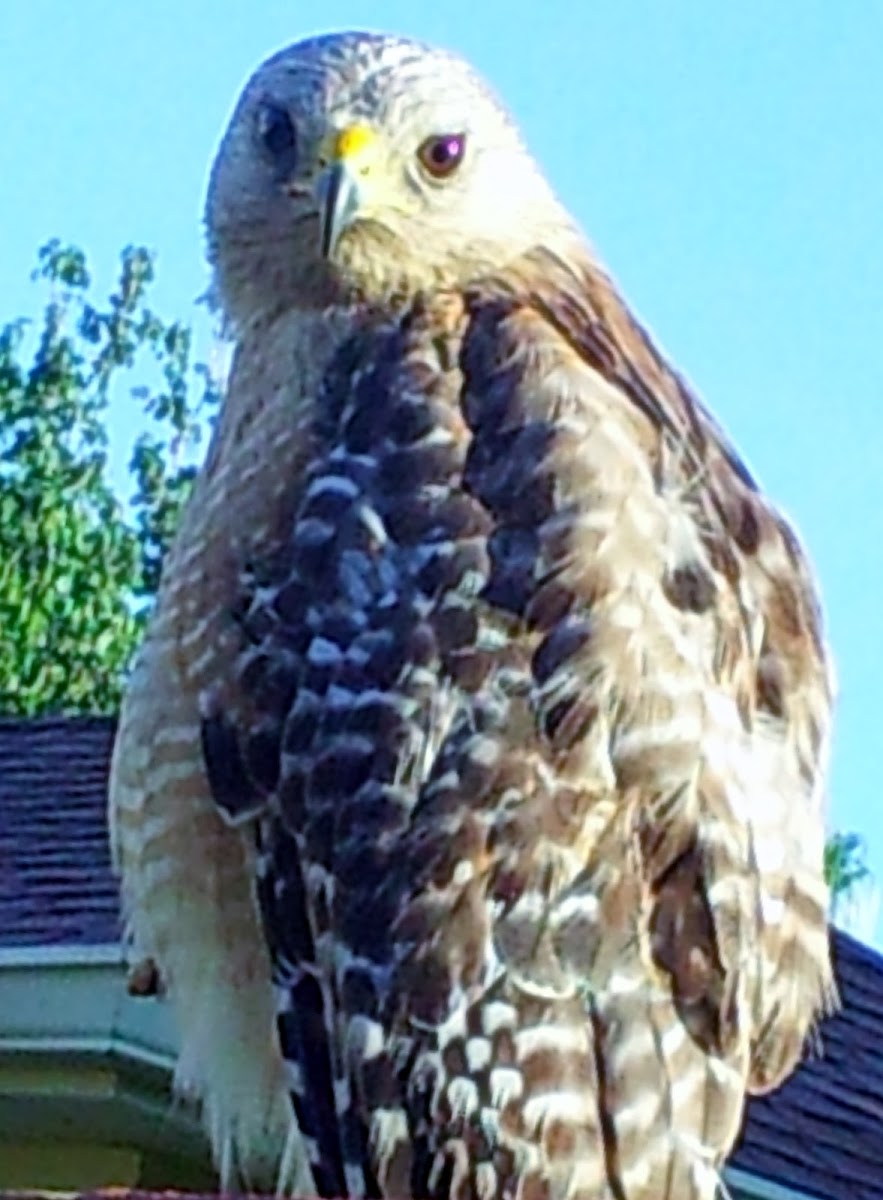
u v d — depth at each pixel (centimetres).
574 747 96
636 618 97
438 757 97
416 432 100
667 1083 94
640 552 98
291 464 102
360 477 100
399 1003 95
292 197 106
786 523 102
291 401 103
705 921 95
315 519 100
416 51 108
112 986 150
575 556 97
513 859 95
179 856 100
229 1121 101
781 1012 97
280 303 106
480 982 95
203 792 100
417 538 99
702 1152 94
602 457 99
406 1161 95
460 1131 94
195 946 100
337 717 98
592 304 106
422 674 97
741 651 99
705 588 98
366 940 96
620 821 96
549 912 95
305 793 98
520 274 106
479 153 107
